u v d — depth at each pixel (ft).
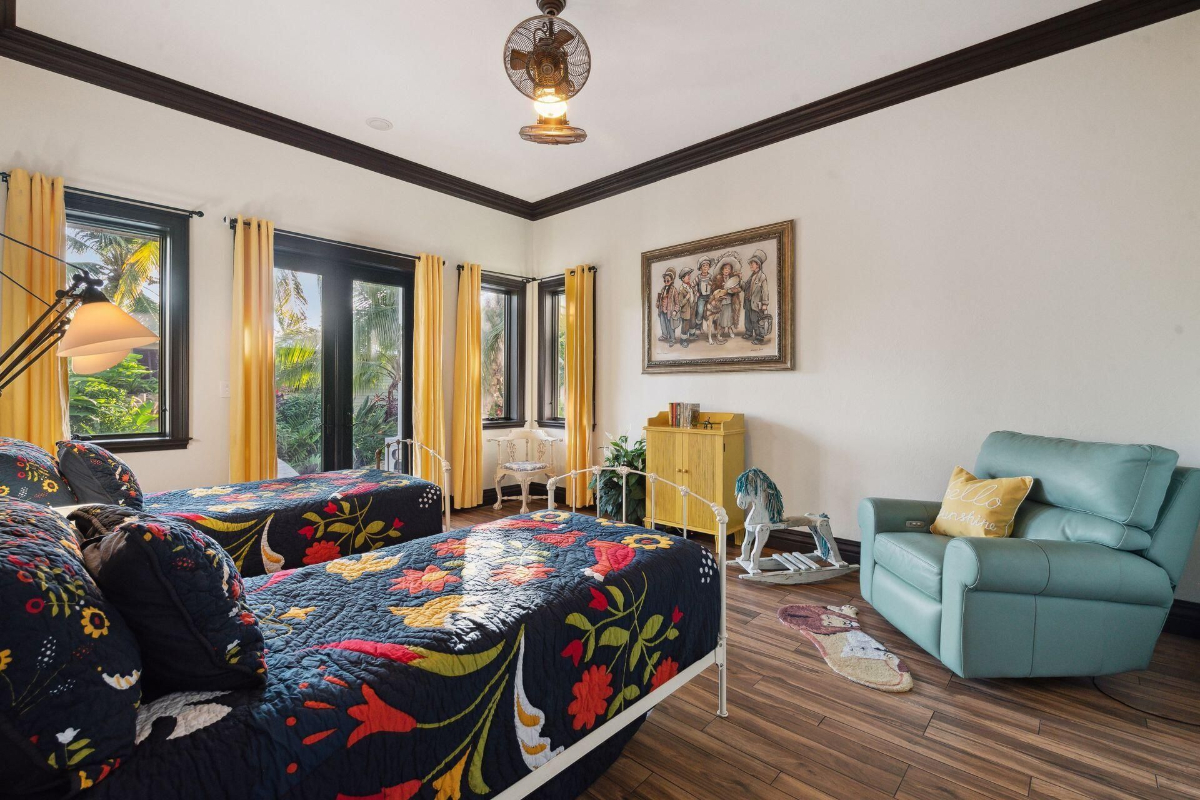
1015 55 9.57
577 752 4.57
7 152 9.43
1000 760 5.67
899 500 9.23
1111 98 8.86
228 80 10.76
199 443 11.52
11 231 9.32
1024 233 9.65
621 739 5.68
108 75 10.21
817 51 9.85
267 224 12.11
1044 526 7.66
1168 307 8.46
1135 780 5.40
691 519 13.06
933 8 8.75
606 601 4.99
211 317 11.66
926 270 10.66
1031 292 9.59
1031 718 6.39
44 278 9.56
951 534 8.29
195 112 11.34
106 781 2.57
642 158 14.52
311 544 8.22
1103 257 8.95
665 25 9.05
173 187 11.14
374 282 14.76
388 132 12.98
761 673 7.40
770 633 8.59
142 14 8.80
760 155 12.93
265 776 2.90
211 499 8.49
